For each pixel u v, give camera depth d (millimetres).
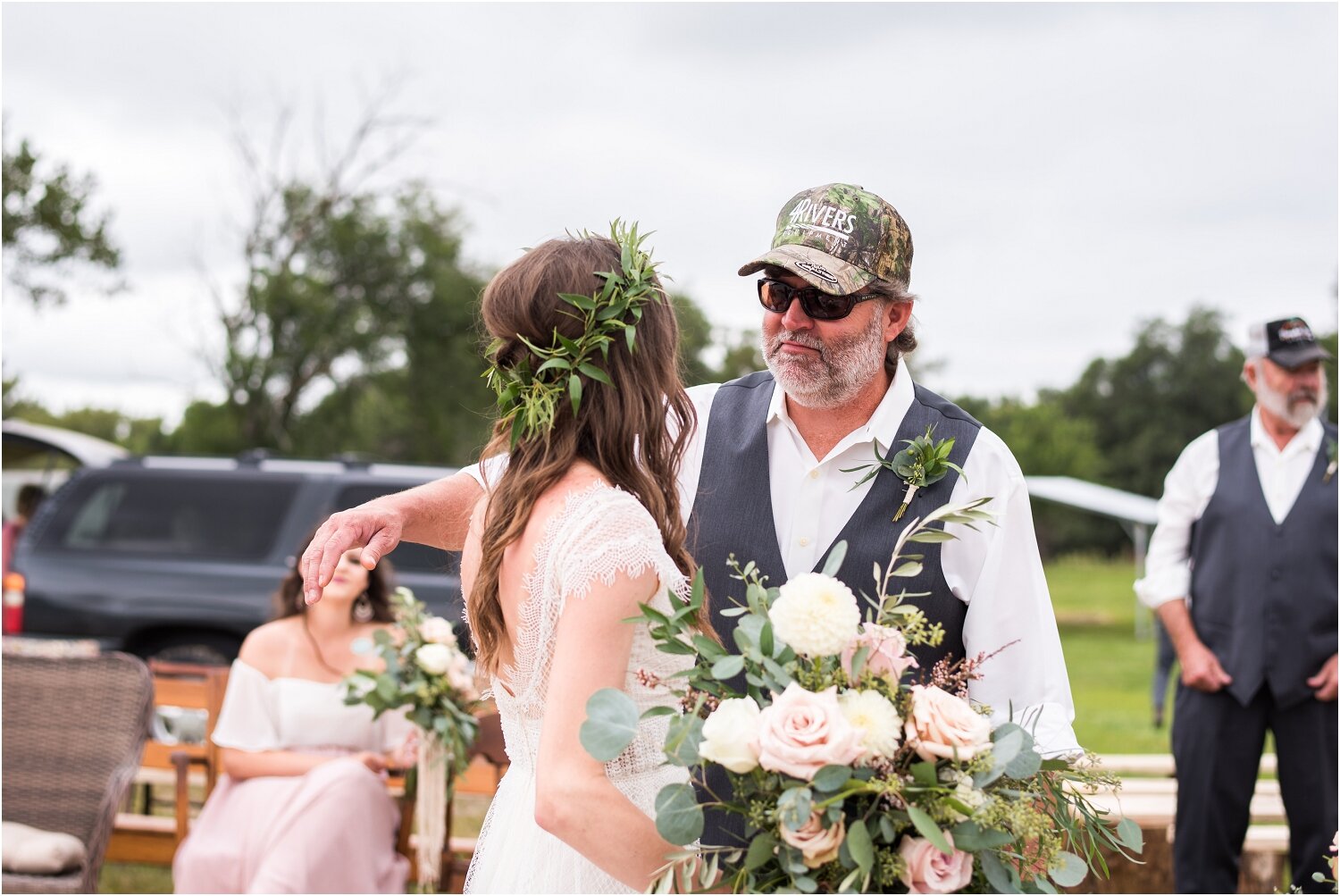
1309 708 3586
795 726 1412
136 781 4832
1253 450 3744
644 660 1625
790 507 2289
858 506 2250
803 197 2266
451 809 3885
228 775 3936
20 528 8477
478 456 2094
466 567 1797
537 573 1589
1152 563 3916
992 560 2188
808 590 1476
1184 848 3729
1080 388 44500
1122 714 9469
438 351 23781
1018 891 1472
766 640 1504
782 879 1490
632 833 1429
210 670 5078
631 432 1657
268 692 3977
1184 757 3732
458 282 23766
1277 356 3621
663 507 1677
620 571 1503
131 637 7473
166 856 4676
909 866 1429
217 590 7391
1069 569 33812
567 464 1629
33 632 7500
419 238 23703
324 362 22891
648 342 1696
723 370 25906
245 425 22188
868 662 1507
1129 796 4211
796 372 2172
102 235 15688
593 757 1385
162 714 5152
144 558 7543
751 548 2273
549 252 1690
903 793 1428
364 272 23406
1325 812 3572
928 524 2205
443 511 2006
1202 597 3748
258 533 7516
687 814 1431
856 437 2264
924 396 2357
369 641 3807
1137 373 44031
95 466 7793
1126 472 43344
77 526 7656
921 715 1442
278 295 21828
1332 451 3643
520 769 1820
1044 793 1571
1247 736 3627
